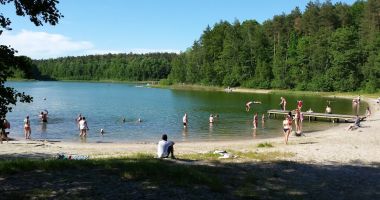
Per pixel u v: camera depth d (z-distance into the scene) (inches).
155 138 1494.8
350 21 5009.8
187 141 1402.6
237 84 5615.2
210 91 5088.6
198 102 3277.6
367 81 4244.6
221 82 5831.7
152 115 2303.2
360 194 575.8
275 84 5044.3
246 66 5516.7
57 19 499.5
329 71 4478.3
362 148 1023.6
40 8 478.3
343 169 741.9
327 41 4650.6
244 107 2810.0
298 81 4845.0
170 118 2156.7
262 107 2815.0
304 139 1333.7
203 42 6190.9
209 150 1053.8
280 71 5039.4
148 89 5757.9
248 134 1592.0
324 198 543.8
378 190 602.2
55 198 450.9
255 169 700.7
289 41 5280.5
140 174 570.6
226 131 1681.8
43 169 590.2
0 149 1071.0
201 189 522.6
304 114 2124.8
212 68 5900.6
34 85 6998.0
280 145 1141.1
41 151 1047.0
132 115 2301.9
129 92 4923.7
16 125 1814.7
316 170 721.6
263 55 5492.1
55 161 641.6
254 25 6141.7
